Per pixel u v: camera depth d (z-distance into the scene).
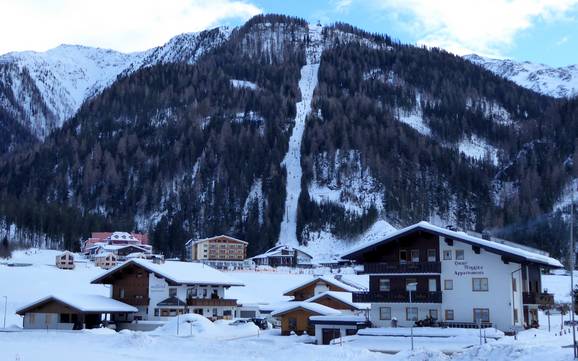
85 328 80.12
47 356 43.75
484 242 61.94
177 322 71.19
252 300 105.31
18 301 107.00
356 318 64.25
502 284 61.47
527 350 34.19
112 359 42.16
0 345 53.97
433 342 54.41
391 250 67.12
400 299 64.56
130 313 88.00
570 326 66.31
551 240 180.88
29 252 197.50
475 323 61.53
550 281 123.94
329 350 43.56
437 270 63.66
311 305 70.50
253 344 47.25
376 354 41.91
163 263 94.19
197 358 42.97
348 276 132.75
